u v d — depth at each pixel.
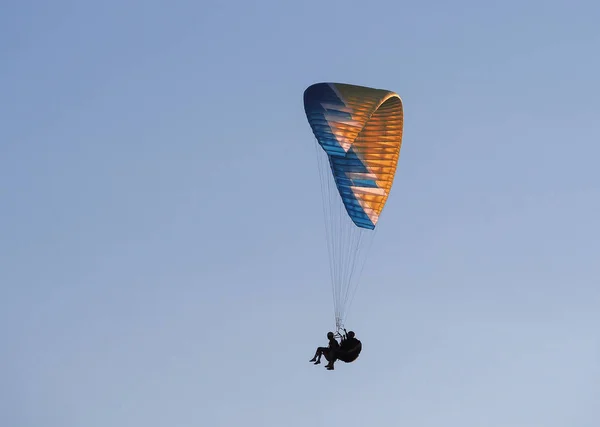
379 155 103.75
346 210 104.88
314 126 98.81
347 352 93.00
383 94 100.12
